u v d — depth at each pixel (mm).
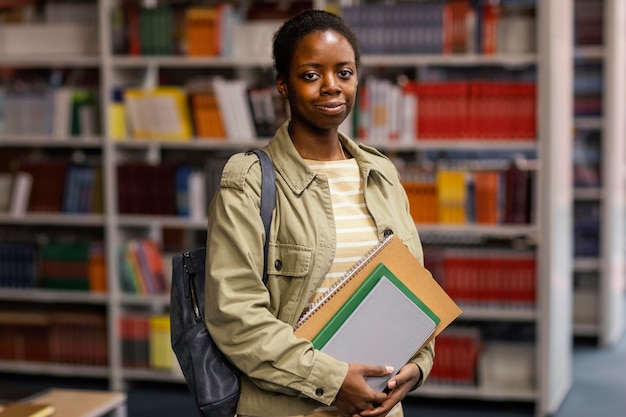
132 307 5512
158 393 5262
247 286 1778
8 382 5520
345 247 1870
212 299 1788
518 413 4863
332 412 1837
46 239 5508
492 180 4773
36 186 5375
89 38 5262
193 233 5668
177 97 5094
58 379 5582
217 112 5078
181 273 1903
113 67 5207
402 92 4852
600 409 4934
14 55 5305
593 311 6504
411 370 1897
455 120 4816
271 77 5434
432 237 5367
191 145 5125
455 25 4781
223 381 1824
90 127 5277
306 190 1862
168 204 5168
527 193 4754
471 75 5484
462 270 4891
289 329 1774
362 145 2049
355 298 1830
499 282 4852
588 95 6301
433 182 4844
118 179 5211
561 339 5133
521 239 5254
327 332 1811
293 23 1865
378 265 1864
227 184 1824
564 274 5227
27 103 5332
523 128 4758
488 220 4801
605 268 6395
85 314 5461
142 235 5535
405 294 1877
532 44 4738
